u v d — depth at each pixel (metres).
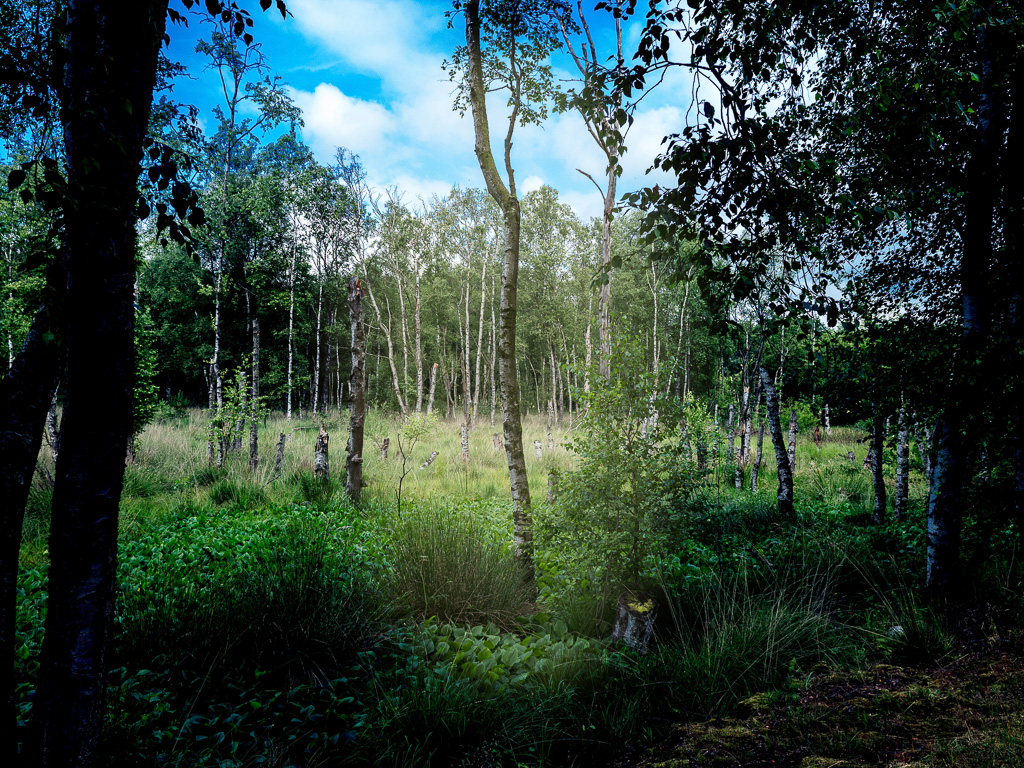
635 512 4.33
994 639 3.60
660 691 3.33
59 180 1.75
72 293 1.96
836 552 5.52
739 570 5.29
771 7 2.89
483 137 5.57
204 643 3.46
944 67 4.21
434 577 4.61
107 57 1.87
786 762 2.57
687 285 21.30
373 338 35.38
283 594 3.88
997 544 4.87
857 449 18.89
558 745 2.87
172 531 6.91
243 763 2.61
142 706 2.92
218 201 14.12
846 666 3.55
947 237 5.28
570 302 30.23
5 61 1.87
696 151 2.92
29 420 2.20
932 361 4.40
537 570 5.70
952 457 4.38
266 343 29.92
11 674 2.18
